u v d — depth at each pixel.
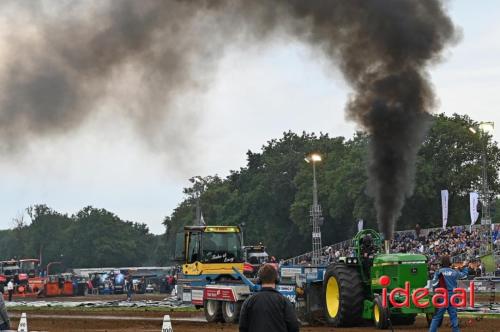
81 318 64.50
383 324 45.84
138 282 142.88
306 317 52.09
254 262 110.12
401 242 124.31
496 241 108.75
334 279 49.88
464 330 45.72
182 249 64.00
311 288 52.16
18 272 153.00
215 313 57.31
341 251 106.62
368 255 49.00
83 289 137.88
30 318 65.50
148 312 72.81
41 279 136.88
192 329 50.44
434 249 112.50
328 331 45.97
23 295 135.38
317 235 123.50
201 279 61.66
